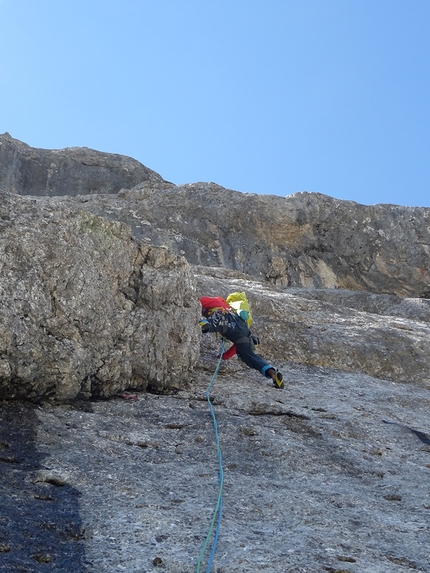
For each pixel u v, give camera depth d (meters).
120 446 5.39
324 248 17.42
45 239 6.32
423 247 17.09
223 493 4.58
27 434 5.23
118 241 7.17
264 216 17.33
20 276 6.04
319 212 17.39
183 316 7.80
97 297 6.65
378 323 12.01
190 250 17.08
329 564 3.59
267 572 3.43
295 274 17.22
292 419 6.94
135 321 7.11
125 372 6.83
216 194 17.73
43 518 3.86
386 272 17.14
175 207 17.67
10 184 20.41
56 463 4.71
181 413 6.50
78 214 6.78
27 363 5.79
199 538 3.79
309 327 10.99
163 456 5.37
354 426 7.05
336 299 15.23
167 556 3.56
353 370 10.23
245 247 17.30
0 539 3.51
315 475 5.41
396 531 4.28
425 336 11.59
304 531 4.05
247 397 7.65
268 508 4.40
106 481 4.55
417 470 5.95
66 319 6.32
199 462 5.34
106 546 3.65
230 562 3.53
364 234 17.31
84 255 6.65
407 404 8.66
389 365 10.43
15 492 4.16
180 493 4.53
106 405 6.45
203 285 10.79
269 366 7.83
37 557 3.44
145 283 7.38
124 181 21.59
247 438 6.02
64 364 6.06
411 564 3.76
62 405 6.12
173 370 7.54
